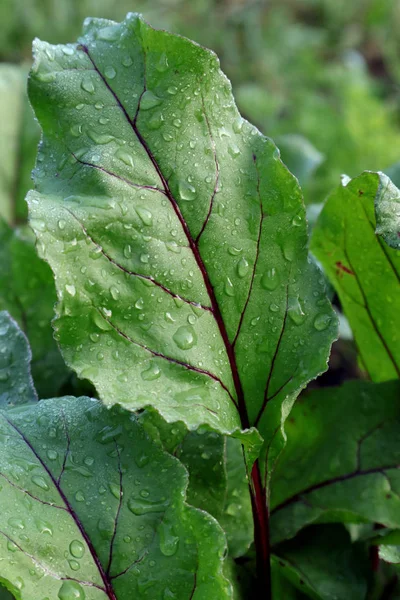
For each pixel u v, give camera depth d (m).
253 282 0.59
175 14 1.97
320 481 0.64
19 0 1.57
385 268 0.63
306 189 0.95
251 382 0.59
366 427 0.65
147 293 0.57
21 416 0.58
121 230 0.57
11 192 0.80
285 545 0.65
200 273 0.58
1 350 0.62
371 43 2.41
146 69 0.58
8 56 1.58
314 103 1.64
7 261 0.68
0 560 0.54
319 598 0.63
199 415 0.56
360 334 0.67
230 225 0.59
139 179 0.57
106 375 0.56
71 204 0.56
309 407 0.65
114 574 0.56
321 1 2.39
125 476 0.57
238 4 2.23
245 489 0.63
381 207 0.58
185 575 0.56
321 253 0.65
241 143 0.59
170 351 0.57
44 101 0.58
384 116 1.48
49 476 0.56
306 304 0.59
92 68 0.58
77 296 0.56
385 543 0.63
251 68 1.93
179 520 0.56
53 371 0.67
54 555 0.55
